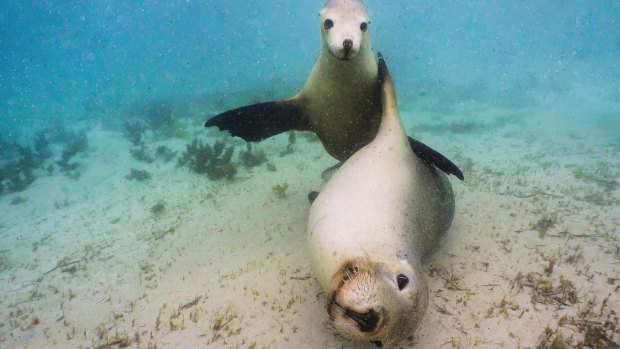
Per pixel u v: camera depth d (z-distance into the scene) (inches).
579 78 256.7
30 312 50.7
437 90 236.8
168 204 82.6
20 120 241.0
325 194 38.7
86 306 50.6
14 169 120.6
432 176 45.4
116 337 43.6
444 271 48.2
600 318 40.1
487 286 45.2
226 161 98.4
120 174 110.3
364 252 30.6
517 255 51.1
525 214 62.8
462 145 120.0
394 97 45.0
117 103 237.8
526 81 247.8
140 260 60.4
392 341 29.9
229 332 41.8
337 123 52.1
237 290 48.4
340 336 39.4
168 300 48.8
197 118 174.4
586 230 57.0
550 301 42.4
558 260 49.7
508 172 88.1
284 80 251.1
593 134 125.7
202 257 58.1
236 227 66.2
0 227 83.5
